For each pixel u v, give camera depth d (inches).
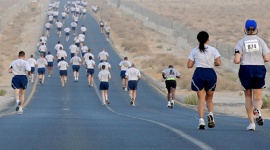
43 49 5187.0
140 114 2310.5
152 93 3686.0
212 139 1048.8
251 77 1176.2
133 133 1160.8
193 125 1379.2
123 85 3850.9
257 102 1190.3
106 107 2832.2
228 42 7534.5
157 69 5177.2
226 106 2974.9
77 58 4153.5
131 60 5994.1
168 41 7770.7
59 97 3331.7
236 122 1596.9
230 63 4877.0
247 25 1189.1
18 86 2105.1
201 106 1237.1
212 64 1233.4
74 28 7755.9
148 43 7637.8
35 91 3612.2
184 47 6973.4
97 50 6456.7
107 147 958.4
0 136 1117.7
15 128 1298.0
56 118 1809.8
